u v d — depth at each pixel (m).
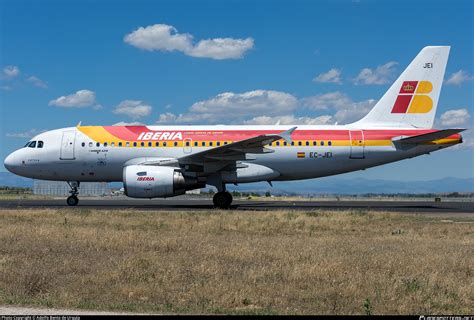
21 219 24.42
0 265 13.02
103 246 15.92
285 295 10.18
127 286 10.76
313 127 35.06
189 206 37.09
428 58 35.41
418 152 34.44
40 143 36.09
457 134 34.34
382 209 35.28
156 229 20.67
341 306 9.35
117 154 35.09
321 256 14.00
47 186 85.00
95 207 35.69
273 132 34.75
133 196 32.38
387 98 35.47
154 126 35.91
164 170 32.34
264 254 14.34
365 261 13.38
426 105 35.34
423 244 17.00
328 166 34.59
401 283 10.86
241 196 87.00
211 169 33.03
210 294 10.11
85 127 36.38
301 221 23.83
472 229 21.34
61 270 12.49
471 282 11.06
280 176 34.97
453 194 101.94
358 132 34.59
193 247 15.77
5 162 36.41
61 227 20.61
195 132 35.03
